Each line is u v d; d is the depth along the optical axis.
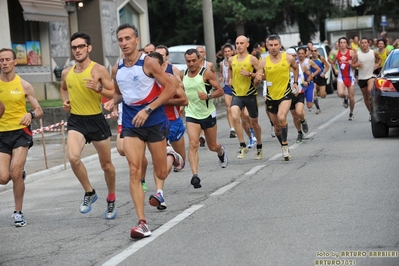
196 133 22.67
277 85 26.86
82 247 15.88
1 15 49.44
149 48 24.39
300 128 32.47
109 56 65.75
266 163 26.97
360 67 38.06
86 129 18.64
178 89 20.44
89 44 18.64
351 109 41.28
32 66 56.44
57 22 58.91
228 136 38.28
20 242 16.94
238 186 22.31
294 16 90.50
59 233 17.61
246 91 28.11
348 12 97.25
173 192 22.17
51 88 53.38
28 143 19.28
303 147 30.84
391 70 31.11
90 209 19.22
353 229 15.52
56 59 59.44
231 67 28.38
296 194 20.08
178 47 56.75
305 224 16.27
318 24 97.81
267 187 21.67
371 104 31.73
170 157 19.06
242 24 82.19
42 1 53.81
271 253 13.99
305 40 94.06
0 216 20.92
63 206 21.67
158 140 16.86
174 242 15.48
